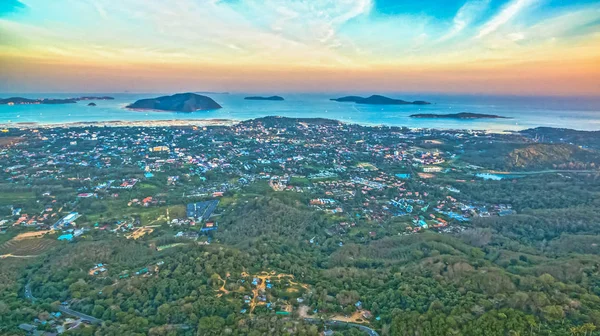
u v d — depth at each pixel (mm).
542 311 82875
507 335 77438
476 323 80750
